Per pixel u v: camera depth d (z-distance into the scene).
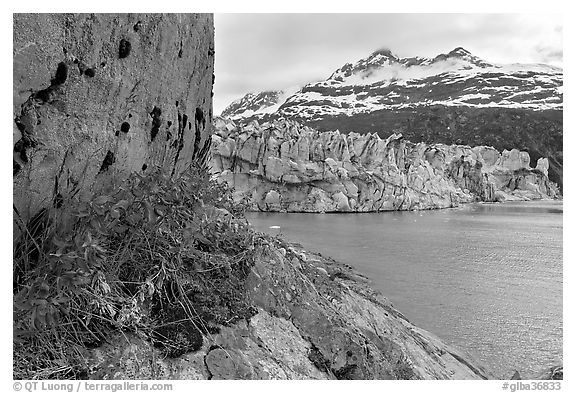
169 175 4.10
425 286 14.82
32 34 2.70
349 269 9.41
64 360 2.62
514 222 34.72
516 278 16.45
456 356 7.96
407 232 28.25
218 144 42.19
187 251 3.35
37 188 2.92
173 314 3.17
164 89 3.96
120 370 2.75
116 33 3.26
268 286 3.96
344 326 4.22
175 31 3.92
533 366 8.92
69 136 3.06
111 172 3.43
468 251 21.80
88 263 2.67
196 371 3.00
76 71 3.01
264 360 3.37
